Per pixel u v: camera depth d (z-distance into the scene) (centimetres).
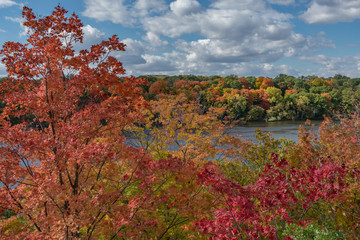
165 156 923
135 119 575
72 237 518
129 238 598
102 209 506
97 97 564
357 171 627
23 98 512
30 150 451
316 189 538
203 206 555
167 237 644
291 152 920
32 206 445
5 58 504
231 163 984
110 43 535
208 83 9681
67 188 536
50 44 496
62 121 553
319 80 10862
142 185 533
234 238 464
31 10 508
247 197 495
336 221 600
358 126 964
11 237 475
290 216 618
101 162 519
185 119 1156
